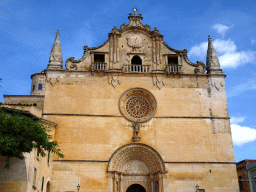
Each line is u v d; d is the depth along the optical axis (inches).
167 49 1846.7
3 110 1238.3
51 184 1541.6
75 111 1664.6
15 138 1152.8
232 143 1664.6
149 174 1658.5
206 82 1772.9
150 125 1672.0
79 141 1616.6
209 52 1846.7
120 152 1621.6
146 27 1872.5
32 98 1911.9
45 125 1560.0
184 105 1718.8
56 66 1744.6
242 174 2117.4
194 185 1582.2
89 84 1717.5
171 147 1641.2
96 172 1572.3
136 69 1768.0
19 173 1255.5
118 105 1692.9
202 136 1668.3
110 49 1808.6
